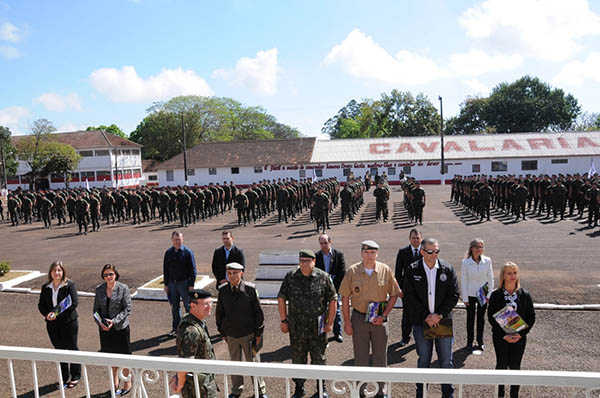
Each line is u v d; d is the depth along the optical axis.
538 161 49.81
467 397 5.55
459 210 25.47
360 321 5.73
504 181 24.17
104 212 24.91
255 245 17.06
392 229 19.64
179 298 8.20
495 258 13.28
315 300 5.62
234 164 54.47
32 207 27.84
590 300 9.27
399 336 7.80
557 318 8.38
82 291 11.71
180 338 4.12
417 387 5.59
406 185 25.55
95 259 15.58
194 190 25.77
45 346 8.01
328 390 5.93
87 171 64.69
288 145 57.31
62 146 58.75
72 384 6.27
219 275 8.20
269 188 26.78
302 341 5.68
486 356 6.85
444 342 5.47
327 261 7.57
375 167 52.12
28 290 11.68
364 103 83.75
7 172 59.19
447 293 5.57
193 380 3.86
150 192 26.70
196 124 72.38
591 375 2.90
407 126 76.19
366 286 5.67
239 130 83.44
